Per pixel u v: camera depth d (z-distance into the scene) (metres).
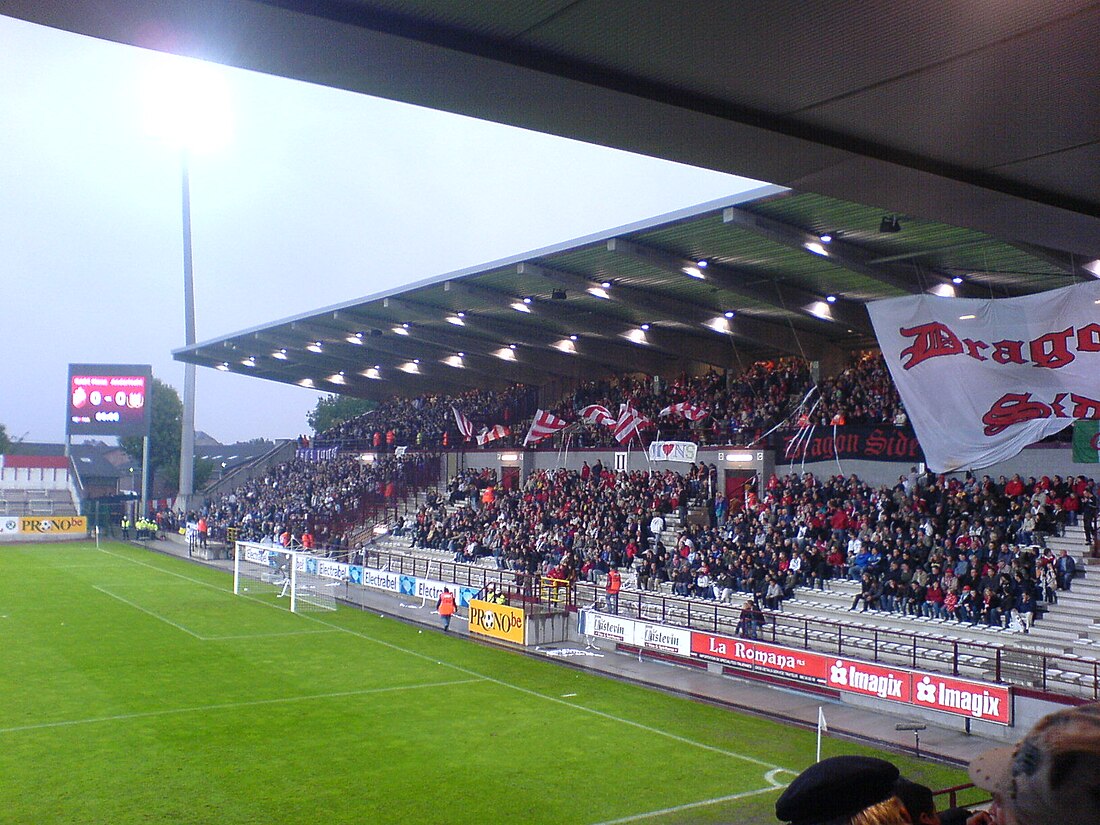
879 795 2.19
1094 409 12.24
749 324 41.97
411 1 6.96
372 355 63.19
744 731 21.56
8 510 73.81
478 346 53.03
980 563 26.28
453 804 16.59
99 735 20.30
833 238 28.55
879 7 7.07
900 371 13.55
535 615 31.52
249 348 65.94
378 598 42.12
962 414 13.07
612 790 17.45
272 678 26.20
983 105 8.78
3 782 17.16
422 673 27.27
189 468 74.94
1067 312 12.60
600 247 31.81
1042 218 11.59
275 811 16.08
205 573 50.72
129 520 72.12
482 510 49.81
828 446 36.34
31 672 26.03
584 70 8.09
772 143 9.46
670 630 28.38
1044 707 19.81
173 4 6.62
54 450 133.00
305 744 20.08
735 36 7.55
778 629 29.08
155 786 17.17
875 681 22.94
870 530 30.73
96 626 33.47
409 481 59.97
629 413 42.16
